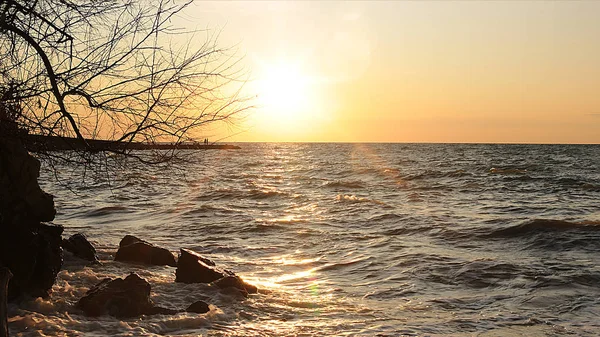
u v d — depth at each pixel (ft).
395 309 35.04
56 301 28.86
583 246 58.29
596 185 131.95
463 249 57.62
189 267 37.01
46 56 21.94
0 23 21.47
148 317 28.55
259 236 64.90
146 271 40.19
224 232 67.31
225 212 85.61
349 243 60.49
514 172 182.91
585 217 79.20
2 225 27.66
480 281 43.37
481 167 212.02
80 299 29.07
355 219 78.43
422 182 146.82
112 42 22.39
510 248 58.34
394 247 57.47
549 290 40.63
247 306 32.78
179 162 23.13
